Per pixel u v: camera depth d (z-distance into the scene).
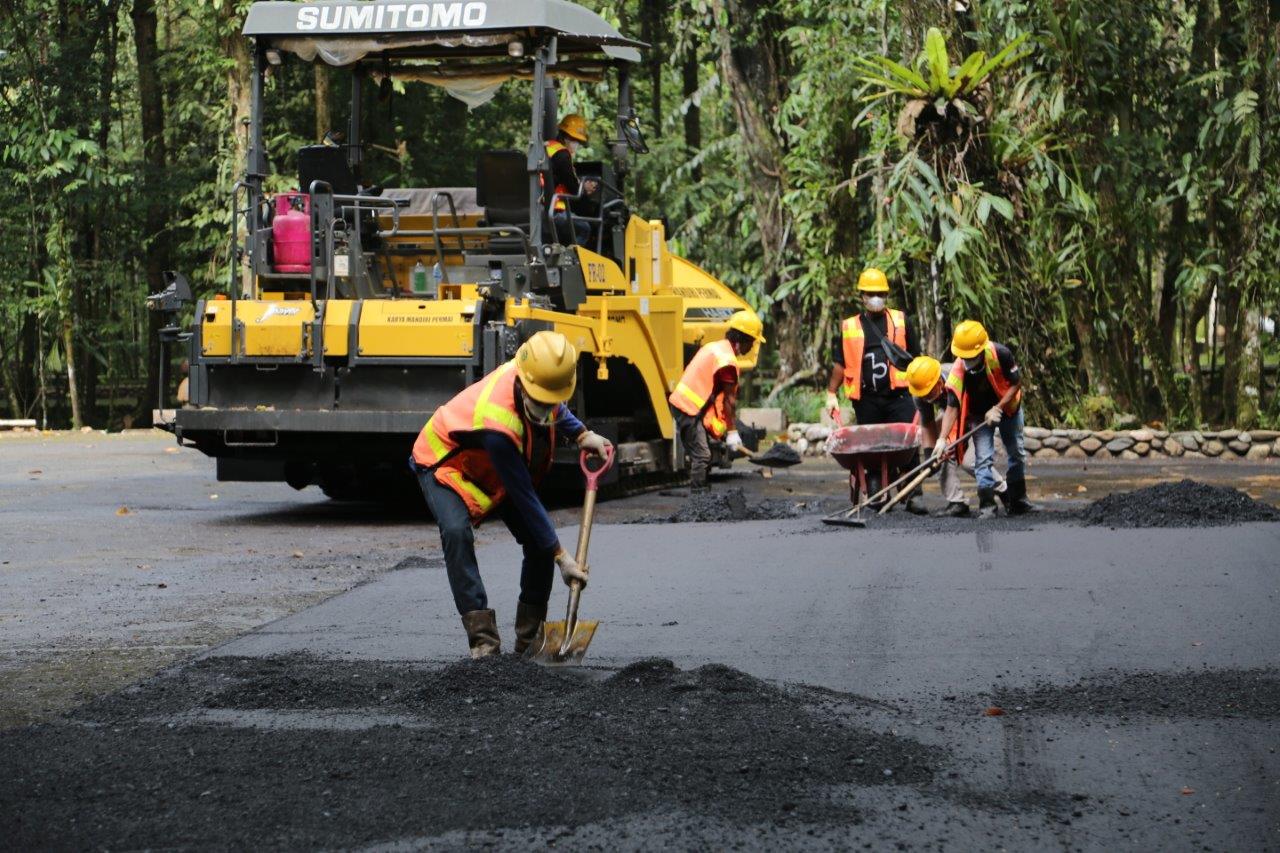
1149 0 18.34
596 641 6.22
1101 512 10.15
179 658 6.06
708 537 9.59
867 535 9.50
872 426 10.69
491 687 5.18
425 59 12.63
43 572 8.54
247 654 6.04
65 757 4.46
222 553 9.36
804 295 20.95
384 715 4.93
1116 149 17.42
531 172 11.31
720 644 6.14
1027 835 3.74
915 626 6.48
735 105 22.98
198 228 27.67
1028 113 17.39
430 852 3.62
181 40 31.83
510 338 10.82
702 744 4.50
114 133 36.09
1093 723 4.83
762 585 7.60
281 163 26.80
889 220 17.77
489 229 11.27
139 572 8.52
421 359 10.85
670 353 13.98
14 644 6.39
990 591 7.29
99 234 30.09
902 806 3.96
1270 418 17.58
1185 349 21.44
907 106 17.08
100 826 3.83
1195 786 4.14
